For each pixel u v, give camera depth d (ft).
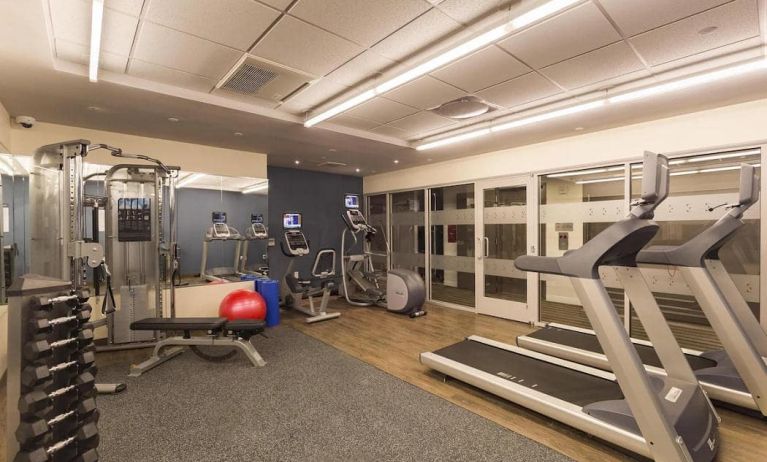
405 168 22.91
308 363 12.01
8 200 11.85
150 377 10.89
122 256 13.93
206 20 7.47
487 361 10.46
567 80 10.34
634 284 7.98
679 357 7.56
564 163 15.33
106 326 14.40
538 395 8.35
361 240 26.89
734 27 7.67
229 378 10.82
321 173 24.91
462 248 20.02
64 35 7.87
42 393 4.79
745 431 7.86
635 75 10.03
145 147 14.99
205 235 16.72
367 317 18.12
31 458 4.59
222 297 16.98
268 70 9.72
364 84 10.63
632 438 6.64
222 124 13.28
